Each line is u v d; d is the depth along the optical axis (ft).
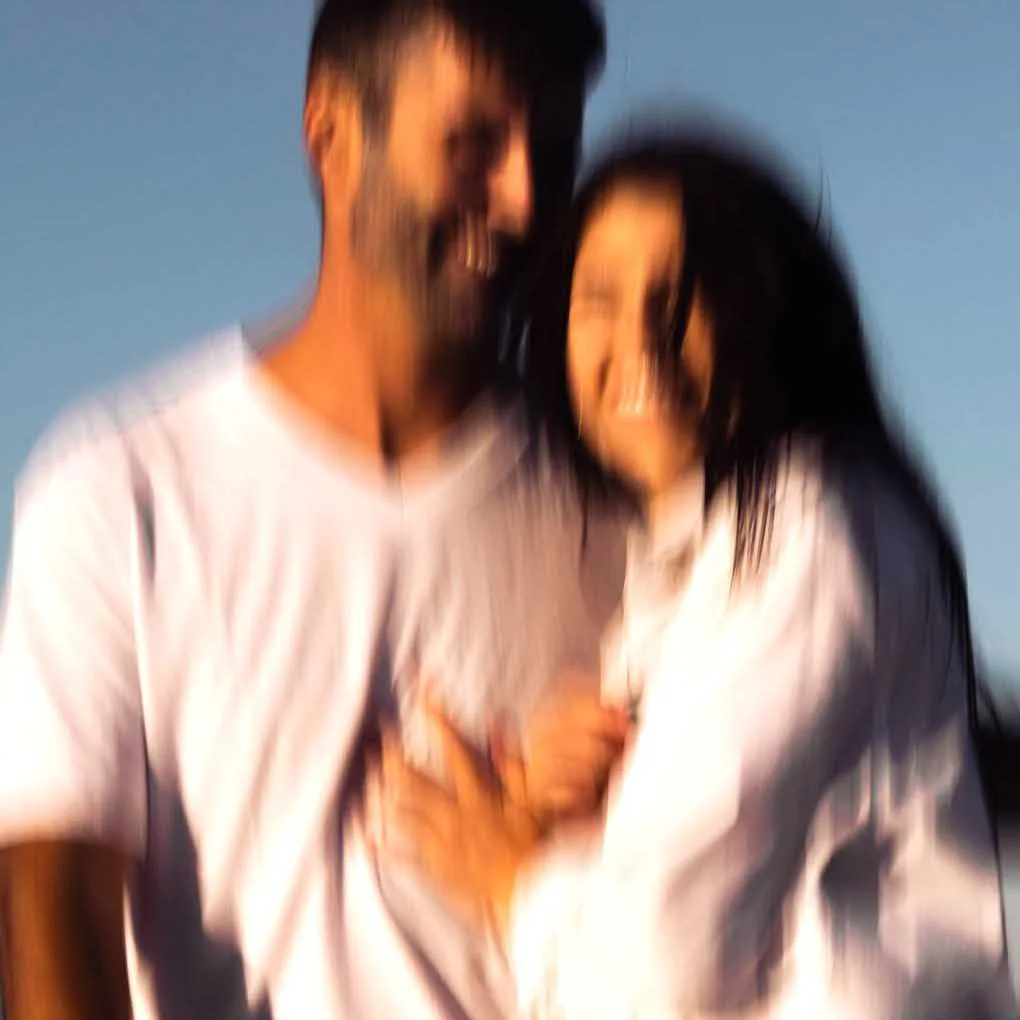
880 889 9.78
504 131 10.85
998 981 9.88
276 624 10.77
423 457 11.04
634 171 10.36
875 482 10.24
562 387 10.93
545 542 11.10
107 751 10.44
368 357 11.01
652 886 9.42
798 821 9.57
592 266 10.30
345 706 10.75
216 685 10.69
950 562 10.43
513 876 10.44
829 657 9.63
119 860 10.48
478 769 10.77
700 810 9.40
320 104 11.20
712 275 10.16
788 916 9.57
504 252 10.92
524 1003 9.86
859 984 9.42
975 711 10.59
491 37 10.78
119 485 10.82
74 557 10.68
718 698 9.57
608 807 10.04
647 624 10.52
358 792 10.75
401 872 10.62
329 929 10.57
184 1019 10.64
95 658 10.55
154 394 11.17
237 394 11.09
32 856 10.34
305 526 10.87
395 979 10.52
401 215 10.88
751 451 10.06
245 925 10.64
